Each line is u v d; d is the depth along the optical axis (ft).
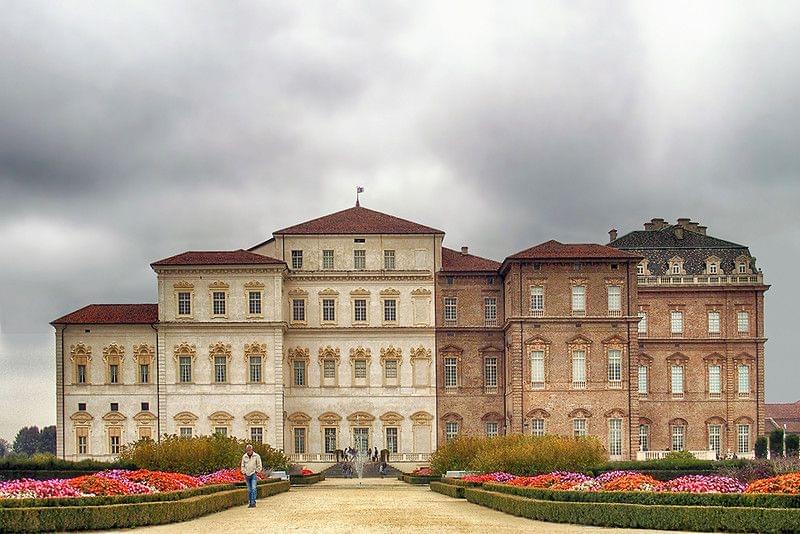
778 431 481.46
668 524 157.69
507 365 435.12
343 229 450.71
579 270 416.46
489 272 448.24
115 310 441.68
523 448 277.03
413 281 447.83
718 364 458.91
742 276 460.55
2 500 157.89
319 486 325.83
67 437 428.15
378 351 445.37
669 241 479.00
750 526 152.15
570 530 155.74
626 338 414.21
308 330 444.14
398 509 200.13
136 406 427.74
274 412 423.64
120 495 171.01
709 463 304.09
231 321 425.69
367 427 442.50
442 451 351.25
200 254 435.12
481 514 186.60
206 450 295.28
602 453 309.01
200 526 160.86
